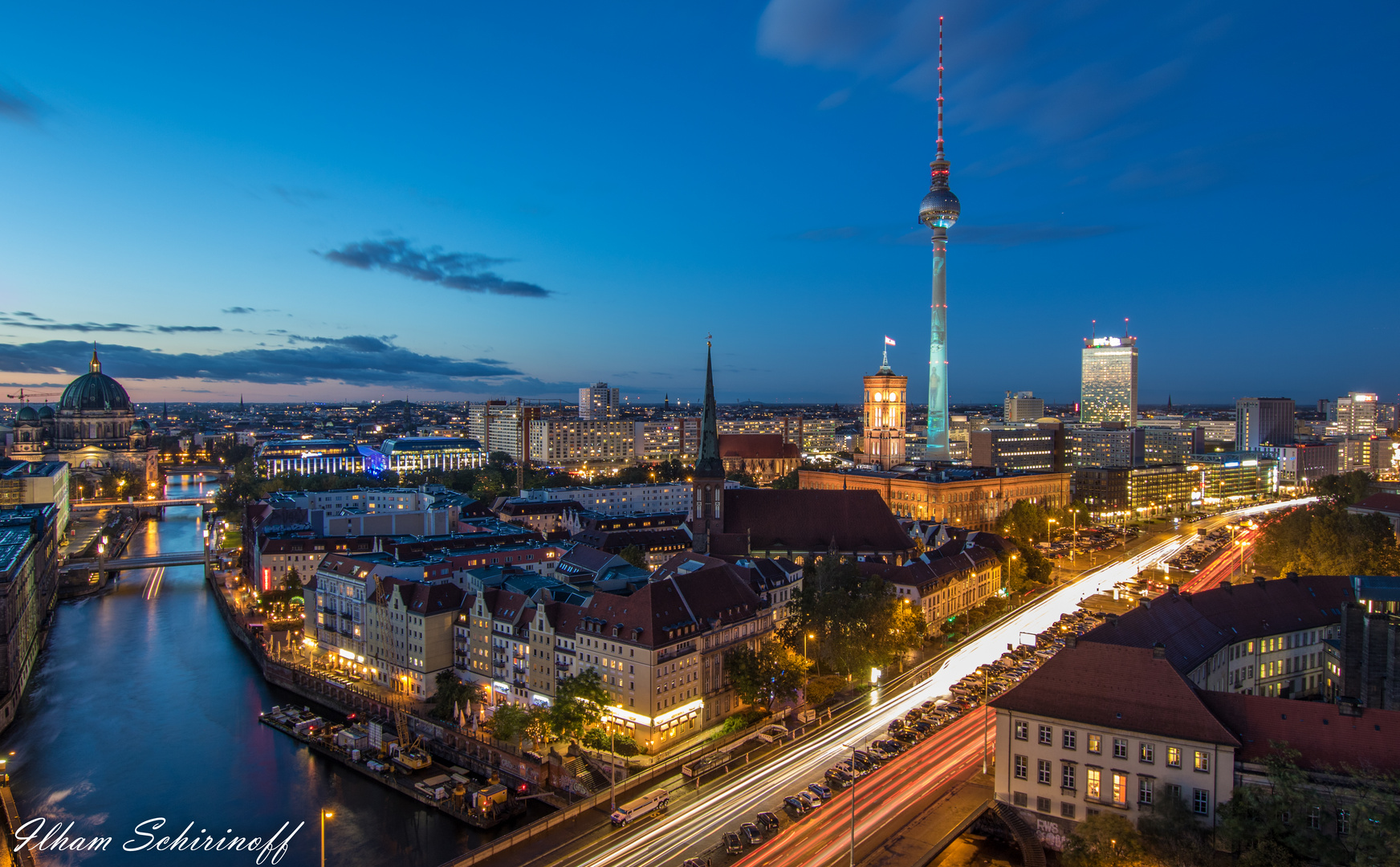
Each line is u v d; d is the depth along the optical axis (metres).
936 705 149.25
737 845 100.12
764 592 191.00
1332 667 147.50
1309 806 85.06
